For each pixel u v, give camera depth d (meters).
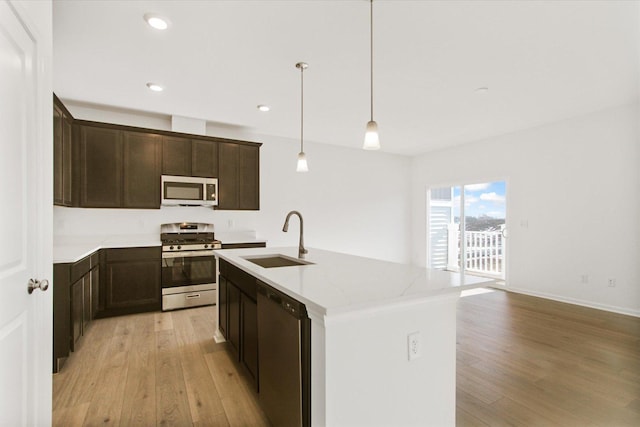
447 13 2.06
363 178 6.13
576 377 2.29
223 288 2.76
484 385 2.18
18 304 1.19
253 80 3.05
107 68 2.80
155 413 1.86
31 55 1.30
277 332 1.59
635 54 2.57
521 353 2.68
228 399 2.01
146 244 3.72
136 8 1.99
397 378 1.39
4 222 1.08
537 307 4.00
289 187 5.32
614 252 3.84
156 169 3.96
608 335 3.07
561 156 4.32
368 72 2.88
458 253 6.17
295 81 3.08
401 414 1.41
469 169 5.57
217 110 3.92
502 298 4.45
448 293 1.47
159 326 3.29
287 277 1.70
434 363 1.50
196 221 4.51
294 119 4.29
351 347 1.28
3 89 1.07
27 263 1.28
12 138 1.14
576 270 4.17
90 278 3.08
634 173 3.69
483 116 4.14
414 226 6.68
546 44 2.43
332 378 1.24
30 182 1.30
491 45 2.44
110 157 3.70
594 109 3.88
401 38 2.35
